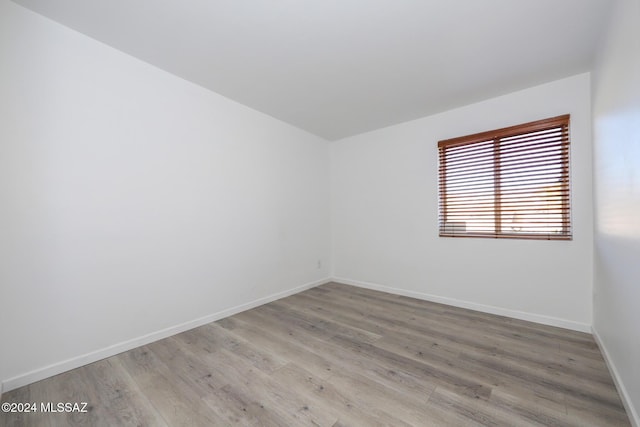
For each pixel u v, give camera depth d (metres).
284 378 1.71
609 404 1.43
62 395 1.56
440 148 3.14
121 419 1.38
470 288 2.93
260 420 1.36
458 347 2.08
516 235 2.63
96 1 1.58
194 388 1.62
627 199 1.34
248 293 3.01
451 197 3.06
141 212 2.18
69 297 1.82
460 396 1.52
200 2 1.59
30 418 1.39
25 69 1.66
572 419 1.34
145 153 2.21
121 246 2.07
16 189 1.63
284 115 3.26
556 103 2.41
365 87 2.58
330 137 4.09
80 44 1.87
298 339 2.26
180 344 2.18
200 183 2.58
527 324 2.49
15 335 1.62
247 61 2.19
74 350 1.84
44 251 1.73
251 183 3.06
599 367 1.78
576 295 2.34
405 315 2.77
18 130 1.64
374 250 3.76
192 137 2.52
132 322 2.12
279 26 1.79
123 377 1.73
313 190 3.94
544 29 1.78
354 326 2.51
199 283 2.57
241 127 2.96
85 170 1.90
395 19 1.71
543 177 2.48
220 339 2.27
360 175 3.90
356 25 1.77
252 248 3.07
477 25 1.75
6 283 1.60
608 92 1.67
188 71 2.34
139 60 2.17
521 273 2.61
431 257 3.22
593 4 1.56
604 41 1.75
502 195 2.71
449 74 2.34
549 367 1.79
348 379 1.69
